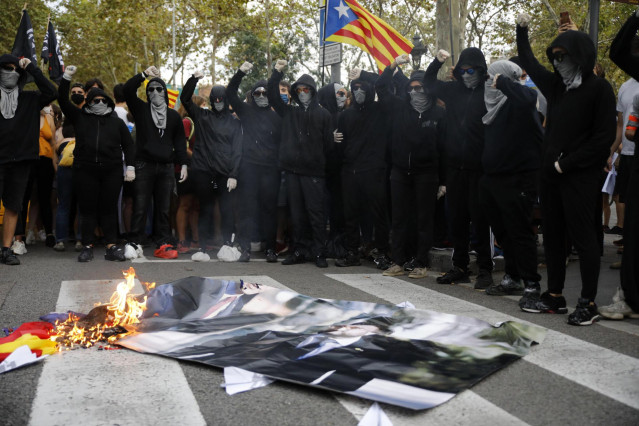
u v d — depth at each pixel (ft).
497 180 16.74
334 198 25.40
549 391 9.47
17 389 9.37
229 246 24.80
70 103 23.06
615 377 10.16
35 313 14.43
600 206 22.43
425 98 20.07
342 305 14.46
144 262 23.31
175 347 11.40
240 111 24.04
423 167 20.43
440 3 45.96
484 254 18.62
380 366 10.16
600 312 14.85
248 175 24.14
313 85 23.20
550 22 92.63
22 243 24.81
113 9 103.76
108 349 11.51
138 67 126.00
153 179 24.89
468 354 10.91
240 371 9.93
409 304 15.23
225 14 105.09
